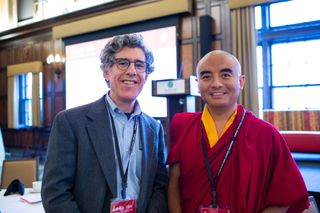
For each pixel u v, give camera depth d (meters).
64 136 1.17
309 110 3.75
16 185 2.04
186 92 2.45
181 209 1.29
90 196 1.15
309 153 2.75
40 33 7.30
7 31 7.67
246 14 4.41
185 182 1.24
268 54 4.76
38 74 7.21
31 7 7.57
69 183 1.17
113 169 1.18
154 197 1.32
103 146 1.19
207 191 1.17
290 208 1.17
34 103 7.27
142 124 1.35
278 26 4.67
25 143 7.62
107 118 1.26
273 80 4.79
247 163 1.13
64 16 6.54
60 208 1.10
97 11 6.07
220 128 1.24
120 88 1.25
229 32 4.68
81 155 1.17
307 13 4.46
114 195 1.16
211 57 1.20
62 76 6.85
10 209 1.70
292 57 4.63
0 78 8.28
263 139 1.17
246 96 4.36
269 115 3.99
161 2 5.11
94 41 6.14
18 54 7.86
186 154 1.24
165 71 5.13
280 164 1.14
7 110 8.12
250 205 1.10
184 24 5.10
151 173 1.30
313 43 4.46
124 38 1.26
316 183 1.84
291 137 2.86
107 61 1.27
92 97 6.16
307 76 4.53
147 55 1.31
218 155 1.18
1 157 3.77
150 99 5.18
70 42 6.54
